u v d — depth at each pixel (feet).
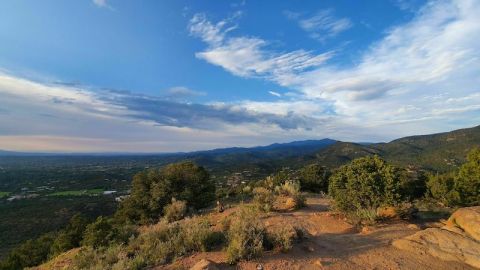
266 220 39.52
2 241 166.81
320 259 24.57
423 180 65.62
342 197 41.24
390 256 25.53
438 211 43.39
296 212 45.78
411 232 32.68
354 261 24.58
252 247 24.76
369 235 32.17
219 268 22.56
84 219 77.56
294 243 27.81
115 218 76.89
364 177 39.42
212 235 29.19
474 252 24.66
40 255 85.30
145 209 70.64
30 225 199.72
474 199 45.52
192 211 58.90
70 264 33.24
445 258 24.80
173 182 74.49
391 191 38.27
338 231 34.96
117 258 28.04
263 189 57.11
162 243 28.35
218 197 91.25
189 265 24.17
